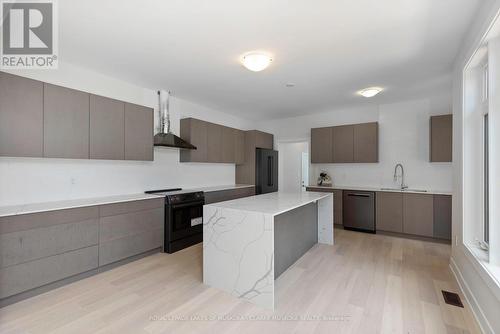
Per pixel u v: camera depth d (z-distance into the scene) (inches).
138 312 81.0
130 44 96.4
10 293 83.2
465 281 91.0
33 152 95.6
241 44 96.2
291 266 118.0
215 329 72.9
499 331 63.7
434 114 169.6
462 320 76.8
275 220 105.7
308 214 141.8
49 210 93.0
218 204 103.8
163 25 83.2
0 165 97.0
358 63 112.7
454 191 108.4
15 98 91.0
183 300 88.4
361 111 197.8
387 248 144.1
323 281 102.5
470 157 93.5
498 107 71.6
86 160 124.2
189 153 169.9
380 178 190.7
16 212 85.3
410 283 100.4
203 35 89.6
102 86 129.0
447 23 81.2
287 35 89.4
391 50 100.3
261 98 170.9
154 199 133.4
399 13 76.2
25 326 73.4
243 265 89.6
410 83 139.3
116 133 124.2
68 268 98.3
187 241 148.5
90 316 78.6
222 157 197.9
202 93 159.9
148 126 139.9
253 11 75.4
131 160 135.9
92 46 98.1
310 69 120.1
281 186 251.1
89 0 70.2
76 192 120.0
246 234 89.0
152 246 132.0
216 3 71.7
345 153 194.1
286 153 275.3
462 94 95.3
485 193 88.9
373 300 88.0
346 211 185.0
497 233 72.1
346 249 142.3
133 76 130.6
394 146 184.5
